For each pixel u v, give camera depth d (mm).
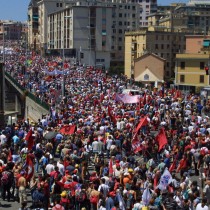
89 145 52062
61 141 52625
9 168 41000
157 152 49500
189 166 47312
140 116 68000
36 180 39312
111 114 65625
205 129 58500
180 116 72938
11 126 60156
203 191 38031
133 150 51344
